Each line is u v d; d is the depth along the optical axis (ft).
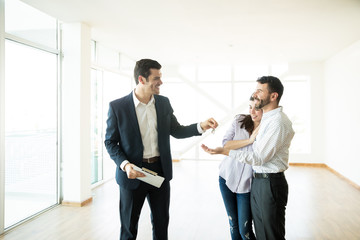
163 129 6.15
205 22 13.52
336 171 20.40
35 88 12.01
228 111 26.14
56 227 10.59
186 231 10.28
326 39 16.30
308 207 13.05
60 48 13.38
